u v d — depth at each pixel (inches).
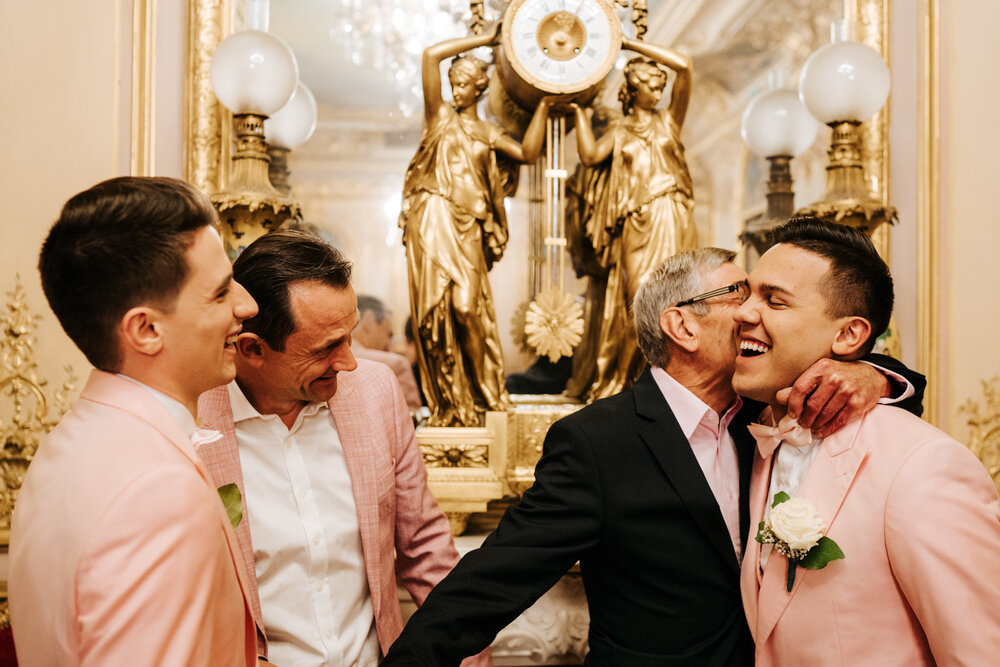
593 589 56.1
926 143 89.1
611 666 53.1
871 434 47.9
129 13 84.0
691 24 89.2
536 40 80.9
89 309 34.9
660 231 80.3
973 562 41.7
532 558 50.7
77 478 32.2
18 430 81.4
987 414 88.7
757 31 89.7
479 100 83.8
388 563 58.1
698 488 52.1
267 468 54.6
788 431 50.6
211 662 31.7
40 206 81.9
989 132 89.2
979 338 88.7
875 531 45.5
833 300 48.6
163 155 85.2
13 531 34.9
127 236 34.1
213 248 36.9
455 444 79.6
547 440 57.2
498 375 81.4
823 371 48.3
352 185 86.9
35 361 81.8
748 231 89.8
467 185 79.7
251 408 54.2
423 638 46.9
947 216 88.7
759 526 49.5
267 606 53.3
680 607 52.1
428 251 78.6
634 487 52.6
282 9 85.7
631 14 88.3
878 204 76.9
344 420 57.2
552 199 84.2
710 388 55.6
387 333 86.8
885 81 77.0
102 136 82.9
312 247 50.8
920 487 43.8
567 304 83.7
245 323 49.6
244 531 51.9
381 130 87.4
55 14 82.2
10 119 81.4
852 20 84.6
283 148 85.6
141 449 33.0
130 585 29.5
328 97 86.5
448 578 50.6
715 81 89.6
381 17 87.6
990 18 89.4
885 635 45.1
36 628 31.5
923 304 89.0
